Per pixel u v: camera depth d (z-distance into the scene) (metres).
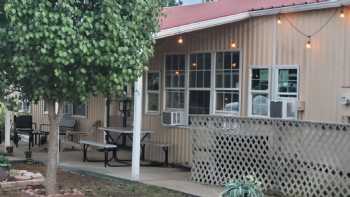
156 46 13.65
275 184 9.40
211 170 10.27
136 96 10.31
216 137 10.26
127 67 7.52
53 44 6.70
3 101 7.95
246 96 11.51
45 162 12.64
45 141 16.69
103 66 7.37
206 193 9.22
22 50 6.92
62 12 6.76
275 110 10.73
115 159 12.93
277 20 10.93
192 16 12.27
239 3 13.17
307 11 10.39
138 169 10.44
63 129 16.95
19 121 16.64
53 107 8.17
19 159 12.95
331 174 8.65
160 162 13.14
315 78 10.25
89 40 6.98
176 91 13.14
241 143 9.90
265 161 9.55
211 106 12.24
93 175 10.88
